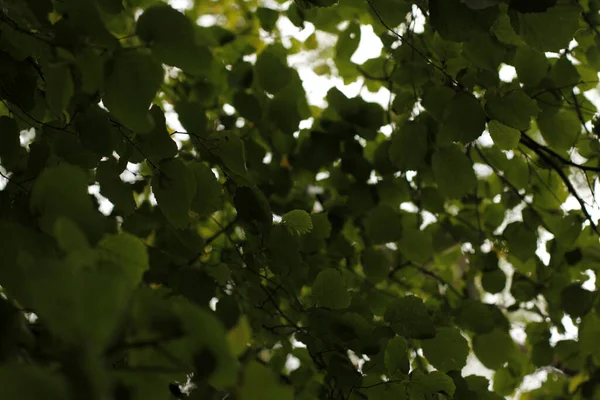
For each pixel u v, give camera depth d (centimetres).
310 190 211
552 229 194
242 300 176
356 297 168
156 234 172
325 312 155
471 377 166
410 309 154
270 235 157
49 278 83
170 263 166
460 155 162
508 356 185
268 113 192
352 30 193
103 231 116
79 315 80
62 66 124
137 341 103
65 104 125
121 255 117
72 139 148
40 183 115
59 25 123
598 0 174
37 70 145
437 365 159
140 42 125
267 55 183
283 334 176
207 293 162
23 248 121
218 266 168
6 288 121
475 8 128
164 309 104
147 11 124
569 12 135
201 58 125
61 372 79
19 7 133
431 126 177
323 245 185
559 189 195
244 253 170
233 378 104
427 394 148
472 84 166
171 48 125
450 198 164
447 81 167
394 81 178
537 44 137
